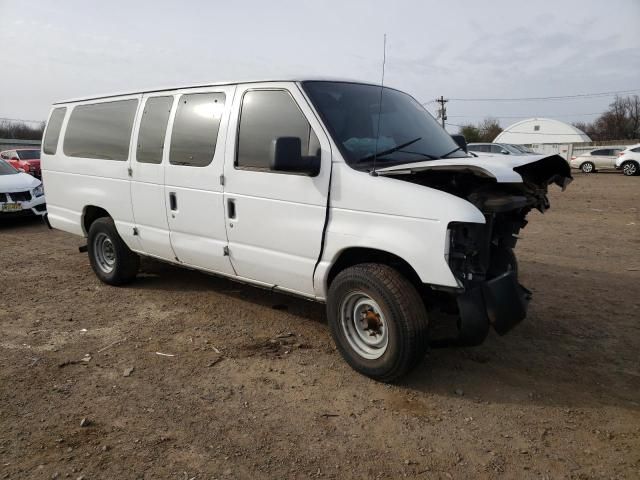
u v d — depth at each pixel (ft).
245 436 10.56
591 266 23.71
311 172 12.70
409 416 11.34
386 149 13.57
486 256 12.44
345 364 13.79
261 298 19.06
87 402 11.84
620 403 11.87
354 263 13.57
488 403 11.88
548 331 15.99
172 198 16.84
